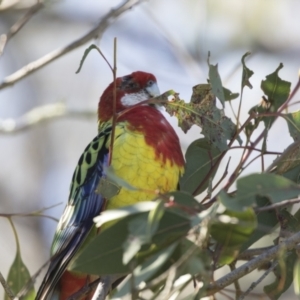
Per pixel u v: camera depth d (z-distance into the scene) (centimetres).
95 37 925
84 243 738
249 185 518
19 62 1423
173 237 549
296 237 573
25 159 1359
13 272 778
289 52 1370
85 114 1187
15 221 1285
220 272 1006
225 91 691
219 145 668
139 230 502
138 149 716
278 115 641
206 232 511
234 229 548
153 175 716
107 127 775
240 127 679
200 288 529
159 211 488
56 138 1379
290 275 655
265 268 657
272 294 595
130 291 513
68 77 1426
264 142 650
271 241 952
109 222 715
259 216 662
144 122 736
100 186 636
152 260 511
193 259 501
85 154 763
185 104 677
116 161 715
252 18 1342
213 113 675
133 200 711
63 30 1431
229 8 1334
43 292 700
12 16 1366
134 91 873
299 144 643
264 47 1358
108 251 556
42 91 1426
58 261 714
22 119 1170
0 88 923
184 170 746
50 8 1409
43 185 1344
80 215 733
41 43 1432
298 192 523
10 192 1326
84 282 750
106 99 883
